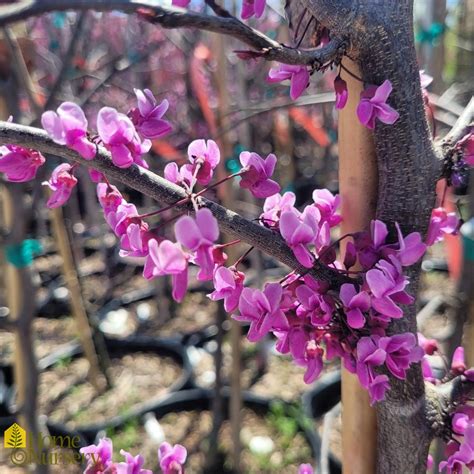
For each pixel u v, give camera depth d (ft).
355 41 0.34
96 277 2.14
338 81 0.36
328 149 2.06
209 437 1.20
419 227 0.38
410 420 0.40
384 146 0.37
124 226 0.34
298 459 1.23
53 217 1.35
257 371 1.56
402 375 0.34
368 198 0.40
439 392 0.42
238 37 0.33
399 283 0.33
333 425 1.33
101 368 1.52
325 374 1.51
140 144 0.33
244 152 0.37
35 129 0.32
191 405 1.43
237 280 0.35
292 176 2.14
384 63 0.35
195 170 0.35
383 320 0.34
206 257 0.28
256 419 1.37
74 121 0.31
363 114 0.34
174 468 0.42
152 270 0.31
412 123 0.36
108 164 0.32
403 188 0.37
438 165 0.38
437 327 1.62
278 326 0.34
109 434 1.32
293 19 0.40
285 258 0.35
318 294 0.34
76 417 1.40
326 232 0.38
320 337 0.36
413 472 0.41
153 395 1.49
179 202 0.33
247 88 1.83
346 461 0.45
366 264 0.35
